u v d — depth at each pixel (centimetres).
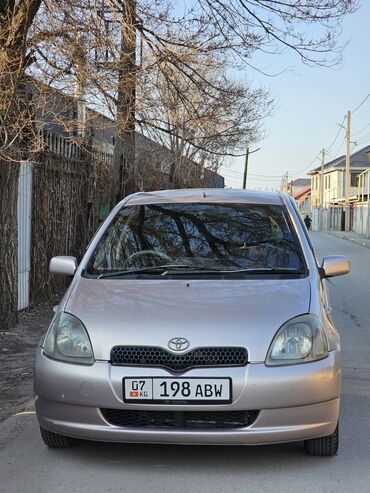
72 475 379
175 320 375
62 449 418
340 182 6794
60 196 1014
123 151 1117
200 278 438
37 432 457
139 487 362
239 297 399
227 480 370
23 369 626
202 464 392
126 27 761
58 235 1010
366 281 1438
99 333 375
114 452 412
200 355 362
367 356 694
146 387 360
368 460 400
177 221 504
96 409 365
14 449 423
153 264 468
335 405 376
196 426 362
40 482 370
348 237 3784
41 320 844
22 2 671
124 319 380
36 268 928
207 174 2320
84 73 741
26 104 688
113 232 500
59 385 372
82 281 442
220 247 477
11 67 658
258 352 362
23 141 768
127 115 869
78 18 728
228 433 357
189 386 357
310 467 388
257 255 466
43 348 395
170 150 1656
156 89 985
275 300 395
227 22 911
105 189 1273
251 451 412
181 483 366
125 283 431
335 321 911
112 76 789
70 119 880
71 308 400
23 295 877
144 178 1569
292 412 360
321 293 423
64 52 717
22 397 545
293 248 470
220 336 364
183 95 1004
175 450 414
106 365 366
